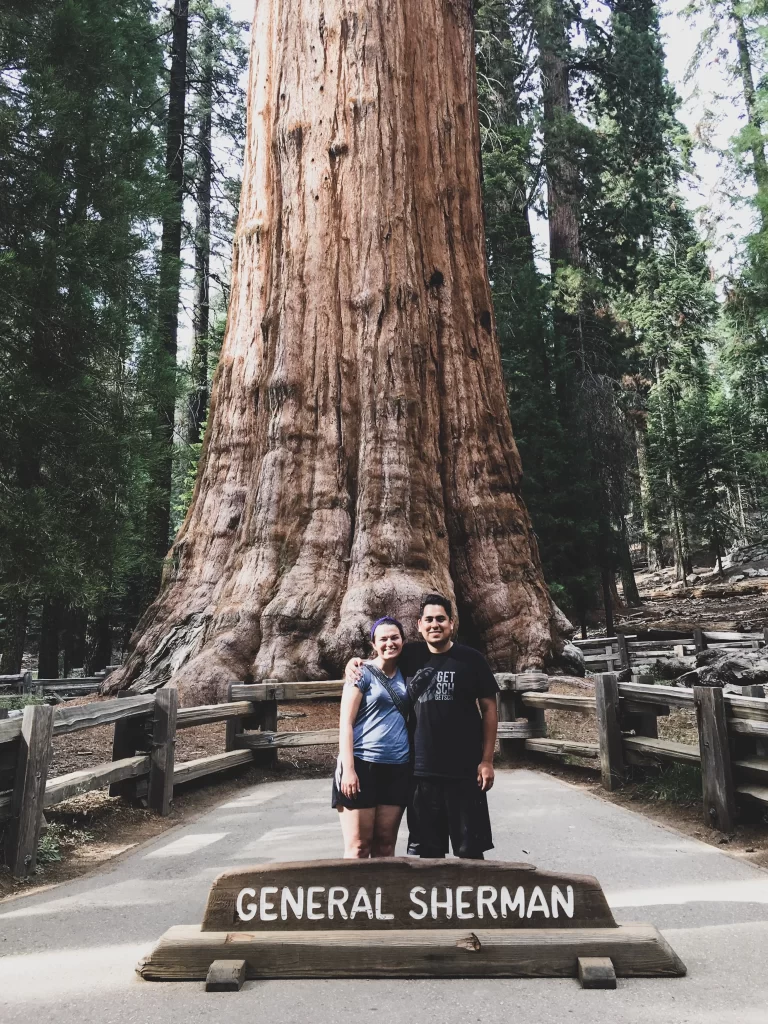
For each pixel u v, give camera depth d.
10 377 14.98
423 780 4.00
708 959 3.48
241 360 13.05
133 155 17.11
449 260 13.30
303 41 13.20
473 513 12.35
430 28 13.77
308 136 12.94
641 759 7.30
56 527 14.61
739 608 26.75
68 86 16.81
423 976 3.37
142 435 16.62
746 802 5.83
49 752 5.30
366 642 10.53
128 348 16.45
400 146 12.89
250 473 12.62
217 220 26.80
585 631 23.09
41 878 5.04
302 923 3.51
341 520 11.67
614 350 29.22
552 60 31.00
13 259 14.88
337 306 12.50
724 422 40.91
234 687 8.74
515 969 3.36
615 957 3.35
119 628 29.48
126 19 19.36
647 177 31.09
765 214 22.44
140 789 6.86
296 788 7.88
